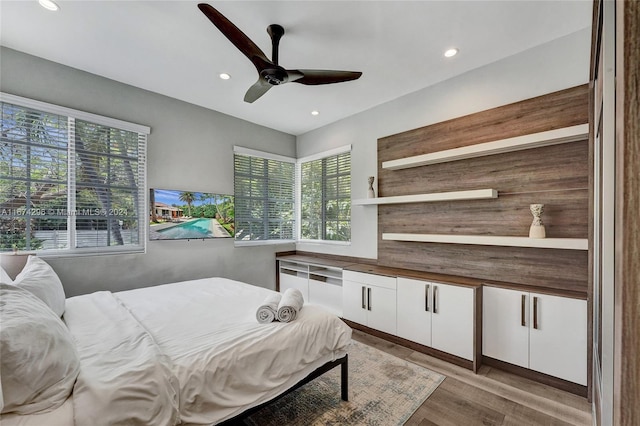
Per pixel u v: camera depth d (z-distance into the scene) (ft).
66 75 9.12
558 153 7.79
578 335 6.86
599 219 3.73
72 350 4.18
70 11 6.77
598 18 3.58
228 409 4.65
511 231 8.58
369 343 10.03
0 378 3.13
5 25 7.25
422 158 9.98
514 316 7.82
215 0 6.40
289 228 16.08
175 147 11.59
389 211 11.74
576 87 7.47
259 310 6.28
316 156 15.08
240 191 13.99
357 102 11.96
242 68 9.32
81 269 9.33
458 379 7.70
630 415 1.33
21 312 3.96
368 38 7.75
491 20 7.04
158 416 3.84
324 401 6.77
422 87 10.61
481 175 9.20
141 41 7.94
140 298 8.06
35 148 8.69
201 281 10.16
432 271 10.40
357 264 12.42
